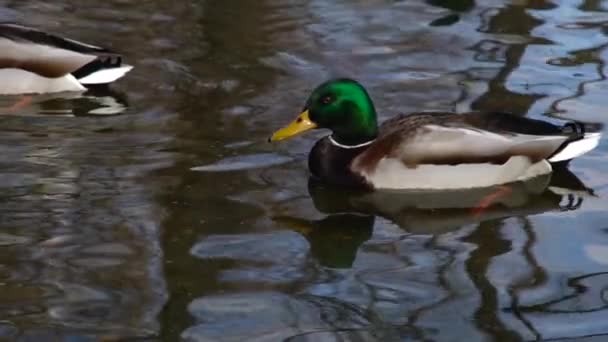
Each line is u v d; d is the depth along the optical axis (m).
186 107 15.37
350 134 13.45
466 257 11.59
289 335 9.97
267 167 13.62
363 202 13.02
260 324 10.15
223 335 9.95
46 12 18.78
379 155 13.32
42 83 16.16
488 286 10.91
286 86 15.98
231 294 10.66
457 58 16.92
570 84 15.96
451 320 10.26
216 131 14.58
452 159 13.21
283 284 10.91
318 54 17.11
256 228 12.06
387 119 14.77
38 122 15.04
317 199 12.91
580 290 10.82
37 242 11.57
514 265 11.37
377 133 13.60
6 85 16.19
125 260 11.25
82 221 12.07
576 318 10.29
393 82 16.09
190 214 12.31
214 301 10.52
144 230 11.88
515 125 13.48
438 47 17.34
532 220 12.46
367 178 13.27
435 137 13.27
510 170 13.30
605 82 16.00
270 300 10.57
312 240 11.88
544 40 17.58
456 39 17.66
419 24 18.31
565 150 13.39
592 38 17.62
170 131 14.59
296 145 14.30
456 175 13.24
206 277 10.96
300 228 12.16
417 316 10.33
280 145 14.26
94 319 10.14
